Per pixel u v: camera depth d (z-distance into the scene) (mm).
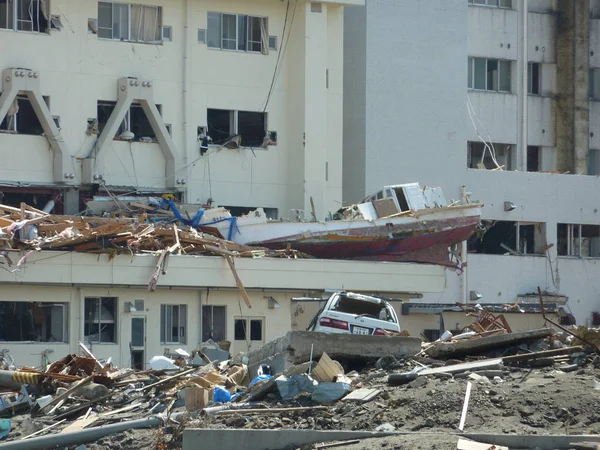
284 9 123562
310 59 122625
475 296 134625
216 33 121750
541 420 44500
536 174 141250
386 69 131250
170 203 111812
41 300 97875
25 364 96562
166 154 118750
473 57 150750
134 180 117500
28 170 113500
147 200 112375
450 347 56312
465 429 44250
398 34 131875
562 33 157250
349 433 44156
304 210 121938
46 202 114562
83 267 98438
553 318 114438
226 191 121250
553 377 49062
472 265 136625
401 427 45312
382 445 42500
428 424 45094
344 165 132125
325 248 113125
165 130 118188
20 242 97875
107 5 117375
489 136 150625
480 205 119125
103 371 64438
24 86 112500
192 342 102188
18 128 114000
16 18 113688
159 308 101438
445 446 41250
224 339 103625
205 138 120500
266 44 123188
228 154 121438
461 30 134875
